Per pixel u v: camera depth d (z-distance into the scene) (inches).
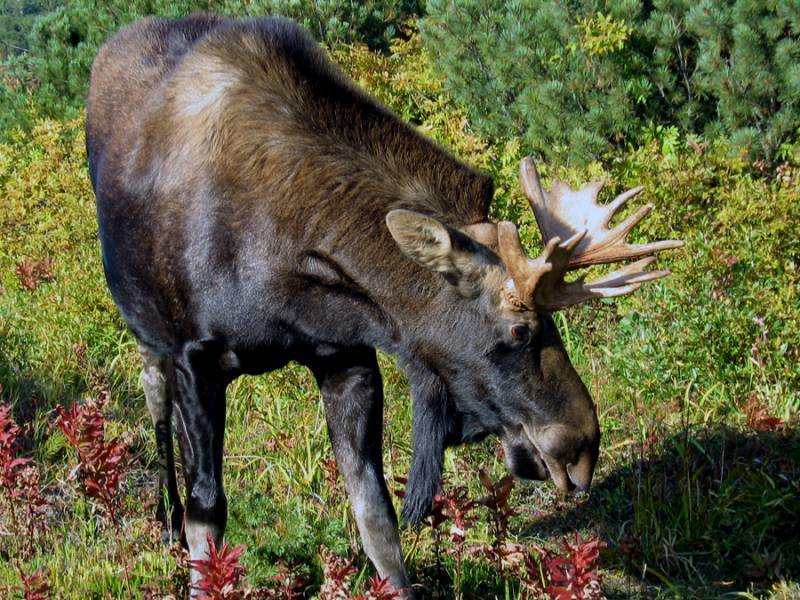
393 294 273.9
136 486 385.4
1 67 1279.5
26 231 605.3
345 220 273.6
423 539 336.5
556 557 289.1
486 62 656.4
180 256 283.3
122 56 345.7
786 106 562.3
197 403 292.7
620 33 581.3
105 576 306.3
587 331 477.4
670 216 469.7
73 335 486.9
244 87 283.6
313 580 308.5
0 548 331.6
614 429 409.4
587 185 280.5
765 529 337.4
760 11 557.3
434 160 282.8
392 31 839.7
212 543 251.8
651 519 347.3
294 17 823.1
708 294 422.6
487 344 269.6
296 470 372.5
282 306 279.7
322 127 280.5
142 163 295.9
